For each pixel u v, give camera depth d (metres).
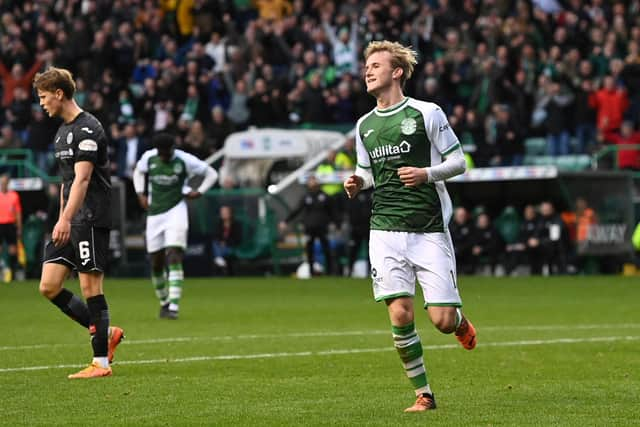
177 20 75.44
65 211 22.80
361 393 21.12
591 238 59.72
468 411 19.02
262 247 62.56
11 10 79.06
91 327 23.44
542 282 53.72
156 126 68.44
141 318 37.06
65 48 72.56
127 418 18.48
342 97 67.00
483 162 63.59
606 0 73.81
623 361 25.70
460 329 20.75
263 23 72.19
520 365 25.06
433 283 19.19
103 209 23.33
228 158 65.12
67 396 20.75
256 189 62.91
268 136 64.50
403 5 71.50
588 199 59.78
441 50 70.00
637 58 68.31
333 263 61.84
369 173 20.02
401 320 19.17
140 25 75.31
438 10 71.38
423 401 19.20
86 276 23.34
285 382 22.53
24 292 50.59
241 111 69.88
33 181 63.59
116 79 71.88
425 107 19.41
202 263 62.50
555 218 59.12
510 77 67.50
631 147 63.88
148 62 72.06
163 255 37.16
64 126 23.27
